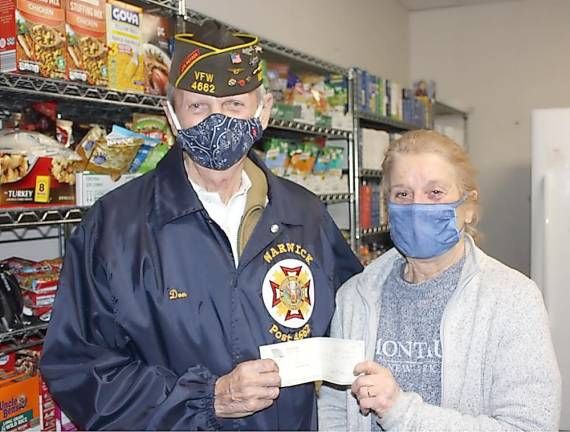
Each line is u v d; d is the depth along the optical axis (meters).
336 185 3.23
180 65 1.32
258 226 1.41
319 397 1.51
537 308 1.22
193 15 2.12
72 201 1.62
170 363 1.31
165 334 1.29
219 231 1.36
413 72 5.49
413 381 1.30
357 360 1.26
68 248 1.34
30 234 2.09
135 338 1.29
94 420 1.24
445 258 1.35
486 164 5.25
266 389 1.21
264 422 1.35
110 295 1.29
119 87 1.74
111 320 1.29
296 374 1.28
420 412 1.17
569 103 4.97
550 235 2.89
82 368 1.26
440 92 5.40
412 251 1.33
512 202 5.16
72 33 1.57
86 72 1.62
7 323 1.59
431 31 5.42
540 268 2.92
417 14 5.47
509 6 5.12
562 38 4.96
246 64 1.32
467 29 5.29
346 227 3.44
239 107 1.34
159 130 1.93
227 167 1.34
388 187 1.38
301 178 2.86
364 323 1.41
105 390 1.24
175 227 1.35
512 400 1.17
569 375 2.82
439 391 1.27
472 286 1.28
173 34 1.96
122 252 1.30
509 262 5.18
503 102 5.18
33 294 1.69
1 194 1.45
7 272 1.67
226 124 1.30
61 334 1.29
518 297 1.23
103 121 2.03
